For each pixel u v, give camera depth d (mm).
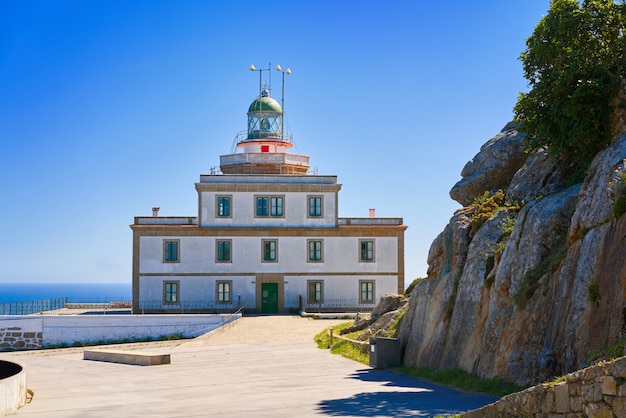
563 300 16938
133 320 49469
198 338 42531
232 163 63531
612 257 14992
